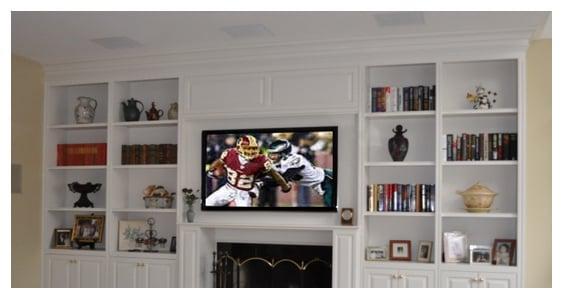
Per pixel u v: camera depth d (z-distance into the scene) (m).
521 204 5.22
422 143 5.73
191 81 6.05
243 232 6.09
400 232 5.76
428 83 5.73
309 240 5.91
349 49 5.57
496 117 5.57
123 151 6.39
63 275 6.38
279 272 5.98
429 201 5.50
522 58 5.25
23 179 6.28
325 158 5.73
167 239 6.39
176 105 6.24
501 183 5.57
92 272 6.29
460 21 5.00
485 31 5.20
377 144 5.83
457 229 5.65
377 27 5.18
